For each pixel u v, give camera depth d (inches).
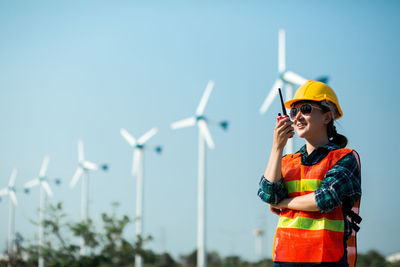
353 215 129.3
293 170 136.6
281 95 142.3
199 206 1378.0
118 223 956.0
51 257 924.0
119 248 951.6
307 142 141.6
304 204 127.7
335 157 132.1
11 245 1090.7
